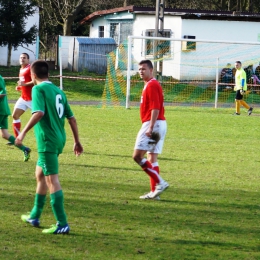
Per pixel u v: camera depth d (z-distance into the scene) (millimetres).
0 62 67875
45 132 11344
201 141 27062
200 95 53375
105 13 69812
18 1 61250
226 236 11922
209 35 62125
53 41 82875
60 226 11594
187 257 10508
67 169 18938
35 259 10070
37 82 11633
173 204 14602
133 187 16469
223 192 16297
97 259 10195
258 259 10547
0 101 20188
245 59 61188
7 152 22016
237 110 40875
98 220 12766
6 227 11969
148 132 14547
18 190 15406
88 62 66562
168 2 87000
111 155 22094
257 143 27062
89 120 33844
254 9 91562
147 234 11836
